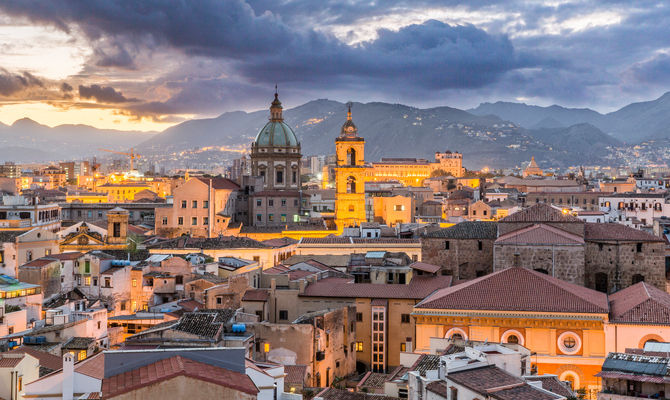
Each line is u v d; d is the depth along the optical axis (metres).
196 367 49.06
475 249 127.50
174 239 166.50
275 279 118.62
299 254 169.00
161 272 128.38
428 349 92.56
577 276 112.94
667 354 70.38
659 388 62.59
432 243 129.25
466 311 94.19
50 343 88.88
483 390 55.06
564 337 91.81
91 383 63.22
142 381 46.91
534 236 116.00
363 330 113.00
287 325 93.12
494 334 93.56
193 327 82.50
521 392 55.41
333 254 167.75
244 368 51.91
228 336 86.81
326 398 76.12
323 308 114.38
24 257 138.62
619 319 90.56
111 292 125.25
